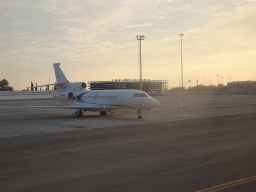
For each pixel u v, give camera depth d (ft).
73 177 35.78
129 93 114.52
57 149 54.13
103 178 35.12
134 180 34.09
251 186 31.48
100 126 89.92
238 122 95.66
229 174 36.04
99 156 47.34
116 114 134.72
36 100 315.58
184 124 91.86
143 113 137.59
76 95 131.95
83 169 39.45
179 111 147.54
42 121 108.58
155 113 136.77
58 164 42.52
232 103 215.72
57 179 35.04
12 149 55.01
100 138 66.33
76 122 102.53
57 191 30.83
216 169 38.42
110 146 56.08
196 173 36.60
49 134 74.84
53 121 107.96
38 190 31.24
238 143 57.52
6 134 75.72
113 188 31.42
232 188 30.86
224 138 63.72
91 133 75.00
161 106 188.34
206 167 39.45
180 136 67.26
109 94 120.47
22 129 85.30
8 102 267.80
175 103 221.66
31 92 362.94
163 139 63.31
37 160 45.37
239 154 47.44
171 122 98.43
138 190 30.63
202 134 70.03
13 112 163.53
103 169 39.27
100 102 122.62
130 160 44.16
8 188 32.01
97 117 121.70
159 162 42.57
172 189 30.76
